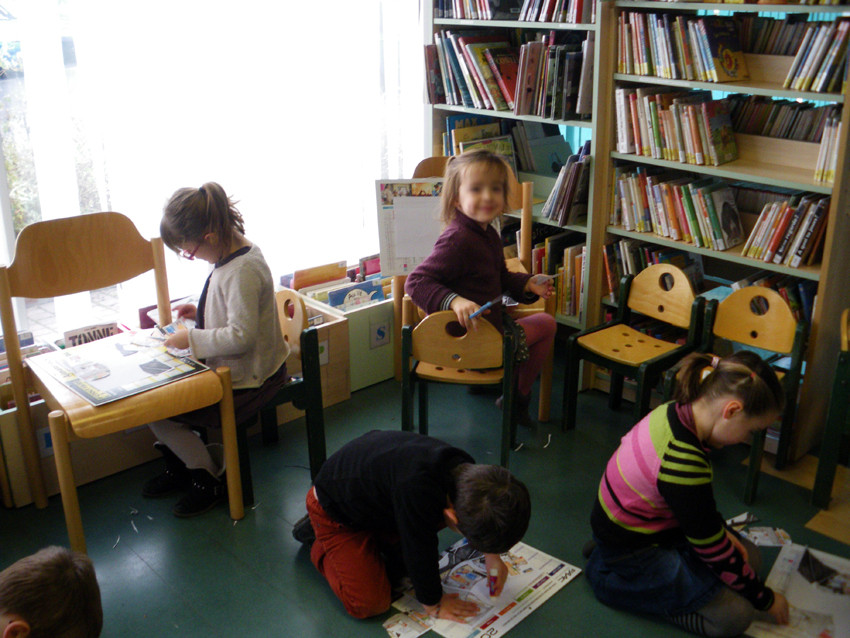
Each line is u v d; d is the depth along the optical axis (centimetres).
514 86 305
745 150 262
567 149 346
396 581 202
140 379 205
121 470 256
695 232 262
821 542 219
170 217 211
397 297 304
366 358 309
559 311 313
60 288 226
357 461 182
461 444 269
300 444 272
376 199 287
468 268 236
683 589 183
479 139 325
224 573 208
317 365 237
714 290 285
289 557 214
